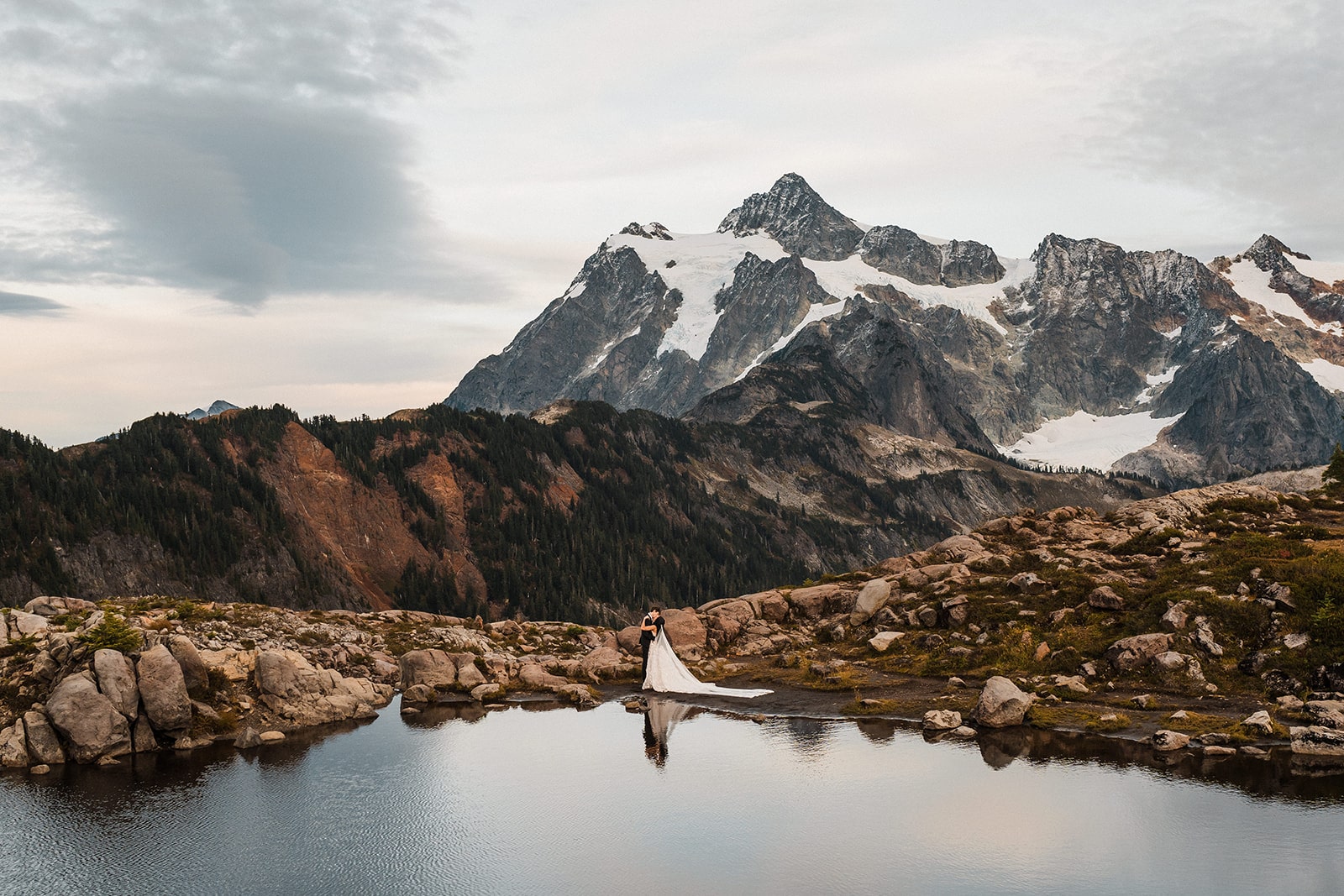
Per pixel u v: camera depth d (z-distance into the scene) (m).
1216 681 37.41
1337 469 80.81
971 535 62.34
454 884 24.59
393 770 33.53
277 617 54.25
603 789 31.31
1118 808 27.61
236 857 26.34
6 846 27.25
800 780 31.34
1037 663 42.09
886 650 47.84
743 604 56.19
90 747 34.44
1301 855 24.17
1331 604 38.09
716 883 24.17
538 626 62.62
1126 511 64.75
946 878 24.00
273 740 37.16
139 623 46.09
